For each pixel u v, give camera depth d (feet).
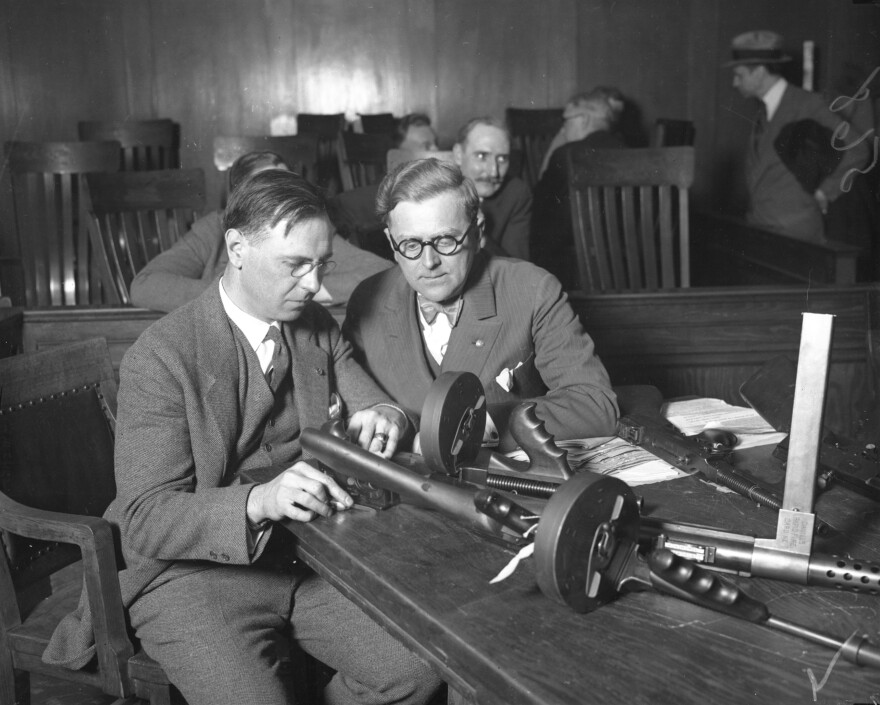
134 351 5.75
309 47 26.66
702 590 3.60
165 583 5.82
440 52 27.14
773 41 20.30
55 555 6.59
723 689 3.25
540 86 27.73
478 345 6.88
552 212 16.92
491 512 4.33
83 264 15.30
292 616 6.08
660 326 10.50
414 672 5.62
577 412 6.44
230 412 5.88
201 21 26.13
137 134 23.04
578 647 3.54
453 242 6.36
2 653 6.16
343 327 7.31
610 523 3.76
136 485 5.54
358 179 20.17
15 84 25.62
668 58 27.81
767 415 6.39
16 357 6.49
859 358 10.41
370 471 4.90
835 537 4.60
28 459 6.40
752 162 19.11
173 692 5.75
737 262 17.28
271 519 5.24
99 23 25.75
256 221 5.55
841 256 13.53
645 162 13.15
